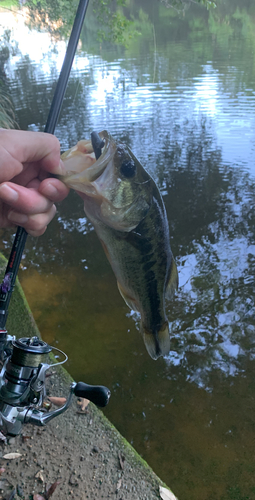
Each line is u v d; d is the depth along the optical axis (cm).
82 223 125
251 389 75
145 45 331
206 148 162
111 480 47
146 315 40
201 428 67
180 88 223
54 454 49
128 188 33
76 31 33
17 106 204
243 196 133
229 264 107
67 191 30
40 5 249
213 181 142
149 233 36
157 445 64
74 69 266
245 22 400
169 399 73
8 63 279
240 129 174
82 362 79
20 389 30
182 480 59
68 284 100
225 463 62
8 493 44
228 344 84
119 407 70
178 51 306
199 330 88
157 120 186
